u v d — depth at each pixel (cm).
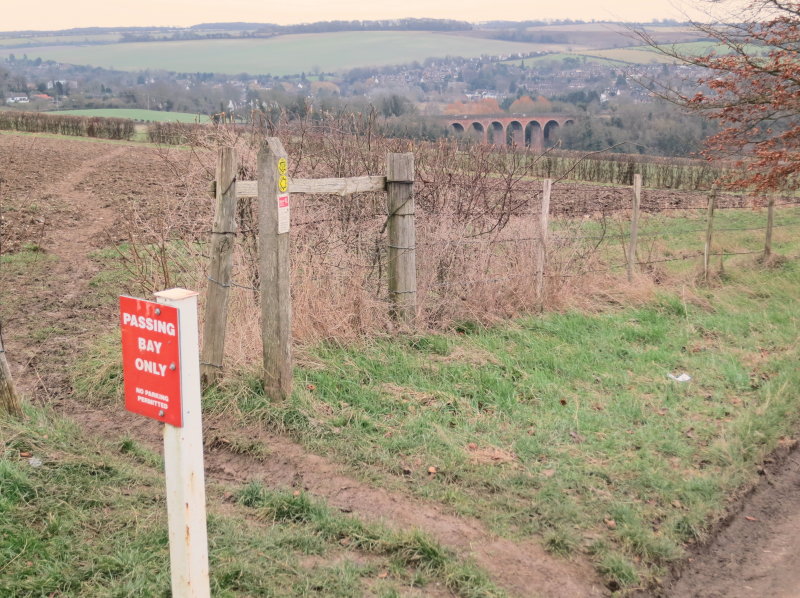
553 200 2233
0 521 395
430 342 770
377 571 406
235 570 381
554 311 920
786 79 1034
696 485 521
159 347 286
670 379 724
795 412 664
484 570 412
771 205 1282
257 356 669
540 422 612
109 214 1838
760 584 436
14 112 5644
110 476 471
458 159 939
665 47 1158
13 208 1808
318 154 827
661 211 2050
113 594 354
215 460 541
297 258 752
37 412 573
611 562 430
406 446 560
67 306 966
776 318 937
